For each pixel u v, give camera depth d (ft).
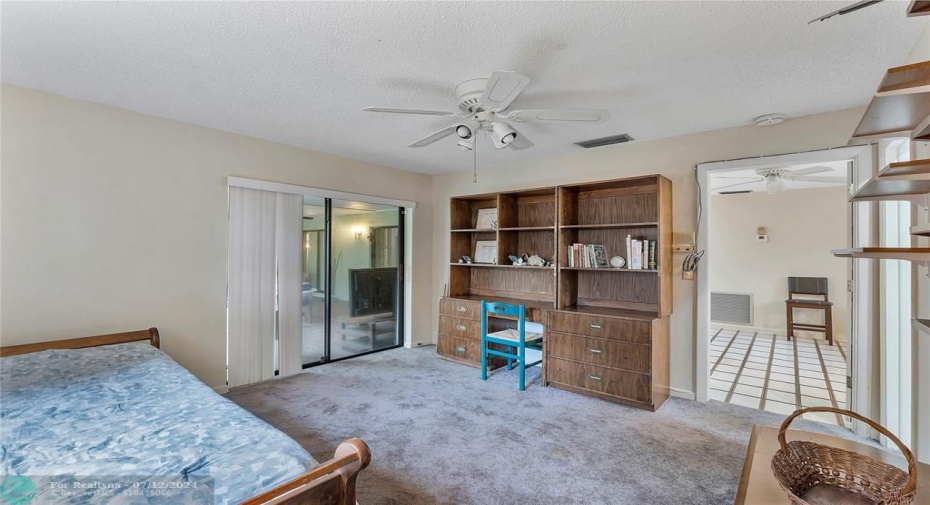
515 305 11.71
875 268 8.59
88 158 8.82
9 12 5.50
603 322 10.62
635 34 6.01
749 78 7.47
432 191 17.24
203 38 6.21
